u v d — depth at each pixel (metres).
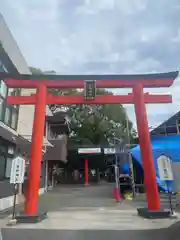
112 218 8.23
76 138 35.56
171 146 18.53
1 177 10.98
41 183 19.88
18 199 12.55
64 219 8.08
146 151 8.98
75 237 5.79
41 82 9.73
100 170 38.28
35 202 8.15
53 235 5.97
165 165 8.79
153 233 6.11
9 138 11.56
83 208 10.89
